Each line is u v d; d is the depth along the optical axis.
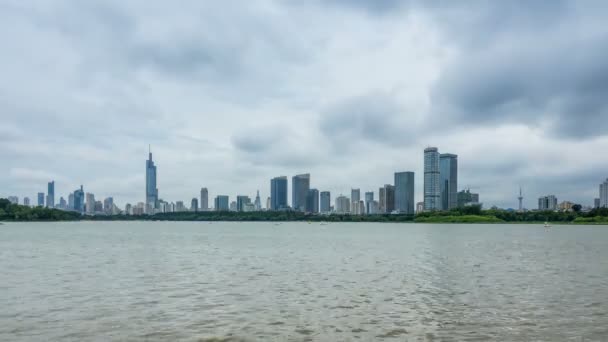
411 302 34.34
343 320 28.73
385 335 25.33
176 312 31.17
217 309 32.09
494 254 80.38
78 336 25.41
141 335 25.61
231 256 77.00
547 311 31.17
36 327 27.27
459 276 49.44
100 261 67.62
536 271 54.06
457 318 29.17
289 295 37.59
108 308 32.56
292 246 105.81
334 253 83.62
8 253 83.50
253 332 26.06
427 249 93.88
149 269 56.81
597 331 26.00
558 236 159.12
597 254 80.38
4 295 38.00
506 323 27.86
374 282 44.94
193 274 51.75
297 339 24.66
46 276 50.09
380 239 141.25
